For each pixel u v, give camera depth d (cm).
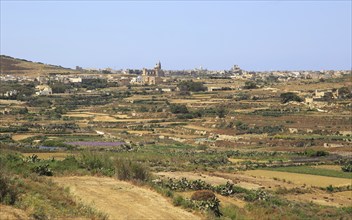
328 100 16650
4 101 17762
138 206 3397
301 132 12412
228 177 6738
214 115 15188
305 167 8438
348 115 13975
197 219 3228
